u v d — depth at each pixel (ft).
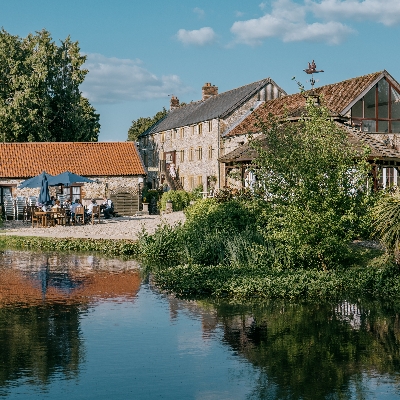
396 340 37.78
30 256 78.23
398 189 59.26
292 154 56.85
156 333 39.42
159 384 30.07
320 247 58.70
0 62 197.47
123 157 159.74
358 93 134.72
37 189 147.23
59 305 47.98
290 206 57.62
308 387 29.71
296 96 163.32
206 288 54.19
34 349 35.76
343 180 57.47
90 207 120.98
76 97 207.51
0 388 29.40
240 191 83.82
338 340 37.83
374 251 68.85
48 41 203.92
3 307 47.14
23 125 189.16
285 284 53.16
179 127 213.25
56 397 28.27
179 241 76.38
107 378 30.89
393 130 138.51
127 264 70.69
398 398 28.27
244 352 35.32
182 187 209.97
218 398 28.30
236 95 192.24
